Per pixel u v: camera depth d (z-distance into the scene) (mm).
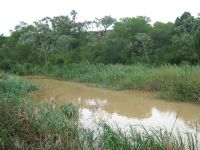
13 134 7754
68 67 31859
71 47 48000
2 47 44406
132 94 16562
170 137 7090
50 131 7695
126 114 11773
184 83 14359
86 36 51219
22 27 60469
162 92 15719
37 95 17469
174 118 10828
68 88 20562
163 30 39125
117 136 7031
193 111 11773
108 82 20984
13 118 8258
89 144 7285
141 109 12602
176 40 31359
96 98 15883
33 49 41875
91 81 23344
